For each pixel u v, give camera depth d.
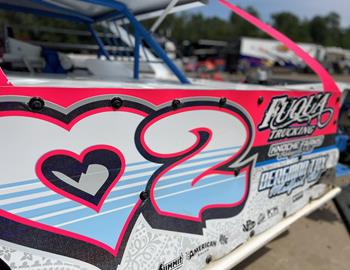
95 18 3.46
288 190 2.52
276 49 34.47
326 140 2.79
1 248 1.14
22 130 1.10
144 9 2.61
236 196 2.04
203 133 1.72
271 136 2.17
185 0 2.32
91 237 1.37
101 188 1.36
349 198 3.92
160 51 2.29
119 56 4.11
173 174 1.63
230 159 1.93
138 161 1.46
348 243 3.16
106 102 1.29
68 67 3.24
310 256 2.90
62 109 1.17
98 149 1.31
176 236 1.72
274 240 3.14
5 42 3.59
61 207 1.25
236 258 2.03
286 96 2.16
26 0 2.94
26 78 1.80
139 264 1.57
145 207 1.55
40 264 1.24
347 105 4.35
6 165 1.09
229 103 1.80
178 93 1.54
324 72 2.62
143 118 1.43
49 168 1.19
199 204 1.81
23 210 1.16
